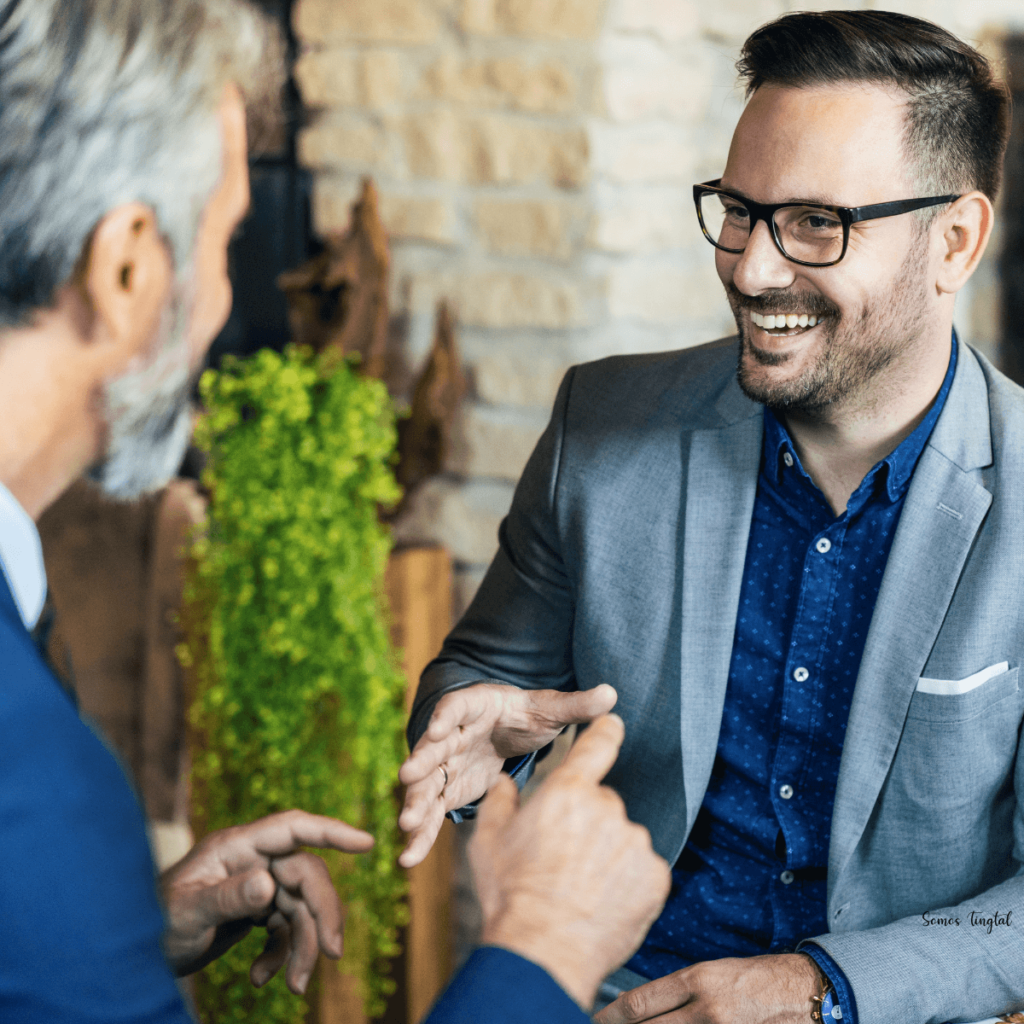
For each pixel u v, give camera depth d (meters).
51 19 0.68
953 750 1.16
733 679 1.29
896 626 1.17
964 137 1.10
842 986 1.09
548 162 2.07
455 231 2.19
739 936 1.31
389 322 2.27
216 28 0.74
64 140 0.68
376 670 1.98
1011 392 1.25
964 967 1.12
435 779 1.13
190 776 2.13
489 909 0.76
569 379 1.42
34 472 0.74
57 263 0.69
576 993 0.71
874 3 2.16
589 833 0.76
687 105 2.15
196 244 0.75
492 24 2.09
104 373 0.73
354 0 2.21
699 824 1.33
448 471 2.26
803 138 1.07
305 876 1.07
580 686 1.34
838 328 1.11
